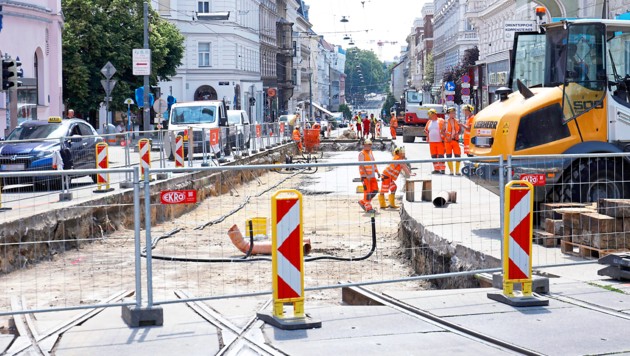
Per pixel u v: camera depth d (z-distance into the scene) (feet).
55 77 140.46
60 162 69.62
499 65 217.77
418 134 178.70
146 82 145.89
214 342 26.76
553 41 46.62
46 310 28.48
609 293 32.58
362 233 58.18
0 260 44.14
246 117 152.76
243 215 65.21
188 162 86.38
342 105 643.45
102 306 28.91
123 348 26.20
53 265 47.26
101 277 43.50
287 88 394.32
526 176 35.04
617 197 44.70
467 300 31.91
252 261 44.16
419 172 67.00
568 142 44.88
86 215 54.60
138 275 28.99
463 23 300.81
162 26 220.02
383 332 27.81
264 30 338.95
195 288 40.73
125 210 61.57
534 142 44.88
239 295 29.76
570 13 112.47
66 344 26.68
